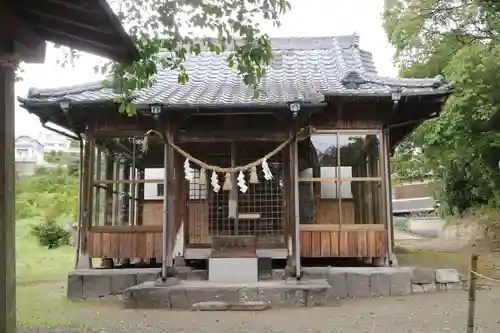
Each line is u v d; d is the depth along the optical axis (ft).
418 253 52.29
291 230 33.47
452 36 36.68
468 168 58.29
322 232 34.32
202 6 18.38
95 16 11.39
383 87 33.50
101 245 34.55
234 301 29.35
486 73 40.40
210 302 29.01
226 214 36.29
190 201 36.70
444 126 45.78
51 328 23.06
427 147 51.42
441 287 34.01
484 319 24.59
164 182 32.14
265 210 35.65
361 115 35.40
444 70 42.78
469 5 32.27
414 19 34.42
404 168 65.62
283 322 24.86
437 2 32.96
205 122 34.04
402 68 46.14
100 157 36.32
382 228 34.42
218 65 44.34
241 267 31.89
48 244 64.39
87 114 34.32
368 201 36.09
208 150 37.83
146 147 32.63
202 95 34.19
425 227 84.79
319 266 34.55
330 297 32.01
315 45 47.37
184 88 37.40
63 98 32.12
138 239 34.55
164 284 30.53
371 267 33.83
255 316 26.50
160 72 42.52
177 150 31.19
